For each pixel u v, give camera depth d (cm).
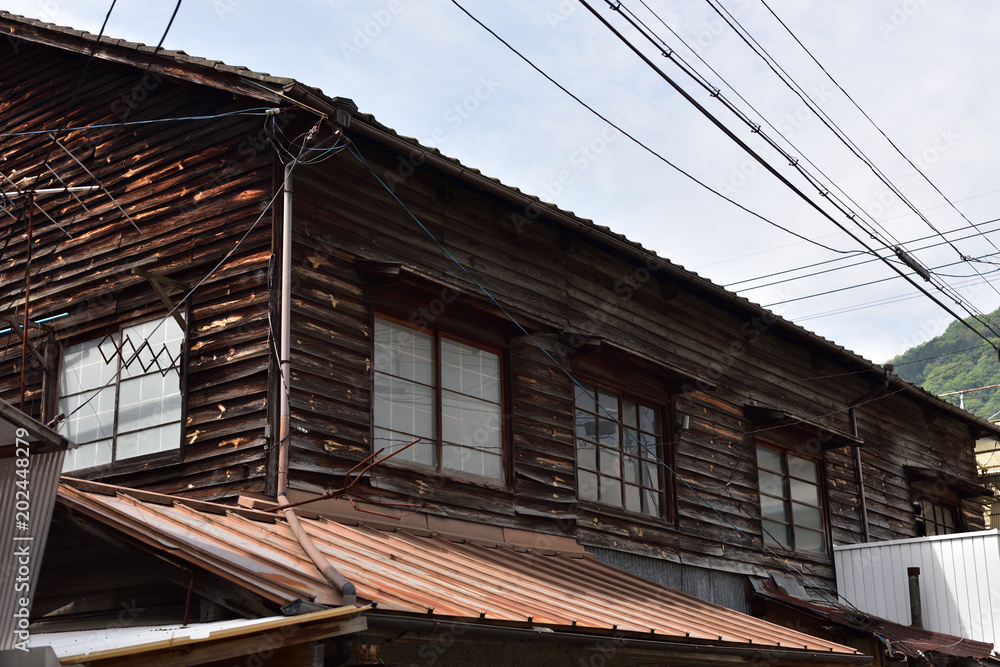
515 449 1038
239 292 882
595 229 1113
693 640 815
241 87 892
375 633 586
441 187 1022
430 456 955
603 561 1108
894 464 1759
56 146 1073
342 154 942
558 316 1130
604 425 1171
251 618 552
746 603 1316
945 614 1408
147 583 622
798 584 1415
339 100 861
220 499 826
